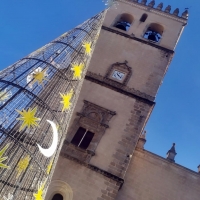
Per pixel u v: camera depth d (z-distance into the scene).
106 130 23.34
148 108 25.19
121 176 20.91
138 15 34.34
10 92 11.20
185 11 34.91
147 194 23.73
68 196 19.70
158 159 25.69
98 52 29.11
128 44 30.30
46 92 12.75
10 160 10.09
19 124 10.91
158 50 30.14
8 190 9.91
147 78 27.56
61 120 13.05
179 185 24.48
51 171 12.79
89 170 20.88
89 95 25.47
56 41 15.52
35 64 13.08
